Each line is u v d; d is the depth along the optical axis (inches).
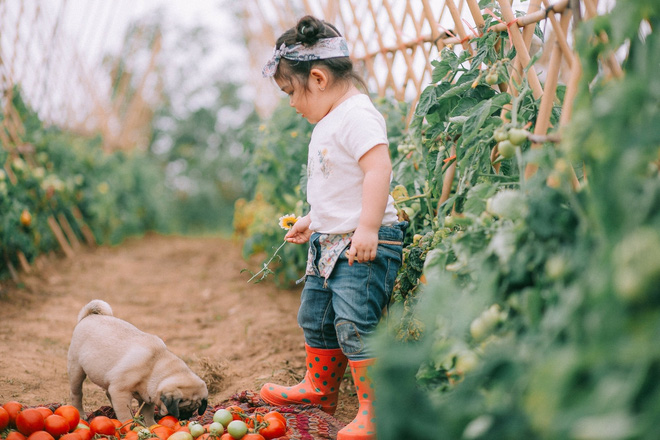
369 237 73.5
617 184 37.6
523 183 56.7
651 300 33.0
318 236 80.9
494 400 39.6
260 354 120.8
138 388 82.4
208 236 426.0
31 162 227.0
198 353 124.0
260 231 189.2
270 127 176.9
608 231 38.0
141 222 370.0
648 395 31.5
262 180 185.0
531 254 48.5
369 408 74.5
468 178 77.1
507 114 75.3
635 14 43.3
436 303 49.4
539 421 34.5
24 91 230.8
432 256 61.5
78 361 86.5
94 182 289.6
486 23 83.6
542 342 40.8
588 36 48.2
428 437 39.6
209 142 601.9
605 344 33.6
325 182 78.8
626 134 38.4
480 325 49.9
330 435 77.4
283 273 181.5
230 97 601.3
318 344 85.7
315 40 79.7
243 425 72.8
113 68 353.1
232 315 155.9
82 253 257.4
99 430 73.0
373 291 77.0
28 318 147.9
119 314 158.4
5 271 182.9
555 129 66.7
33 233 206.4
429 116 89.0
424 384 54.4
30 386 101.6
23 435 69.9
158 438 71.5
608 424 30.7
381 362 42.3
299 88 80.5
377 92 140.0
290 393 87.6
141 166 383.6
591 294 36.3
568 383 34.1
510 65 76.5
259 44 299.6
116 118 371.2
